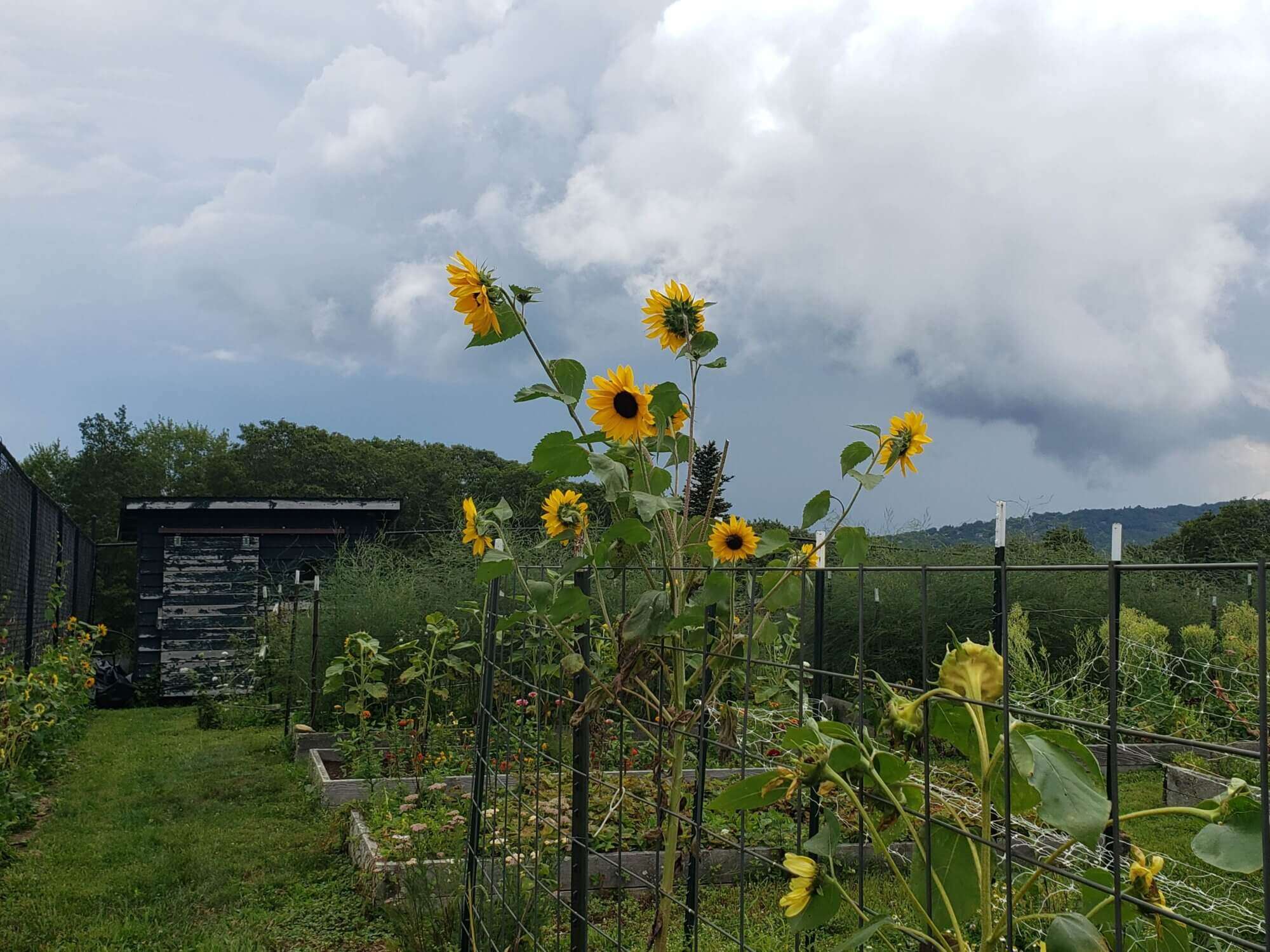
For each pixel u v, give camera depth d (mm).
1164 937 1330
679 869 4352
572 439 2295
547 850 4246
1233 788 1213
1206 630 7934
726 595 2279
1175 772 5766
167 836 5969
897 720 1516
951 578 9562
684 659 2457
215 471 39938
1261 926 2947
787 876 4359
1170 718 6621
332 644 9656
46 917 4539
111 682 14570
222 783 7445
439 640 8227
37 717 7672
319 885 4969
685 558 2617
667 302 2562
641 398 2303
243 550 15328
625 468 2326
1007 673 1218
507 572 2752
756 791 1720
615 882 4375
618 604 4457
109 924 4441
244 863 5375
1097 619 8812
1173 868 3820
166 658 14906
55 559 12734
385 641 9273
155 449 46094
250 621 14609
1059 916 1327
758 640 2389
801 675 1698
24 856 5582
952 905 1555
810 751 1593
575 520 2754
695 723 2510
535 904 2725
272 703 11438
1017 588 9461
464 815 5293
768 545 2459
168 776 7859
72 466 40719
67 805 6875
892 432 2598
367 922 4410
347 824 5625
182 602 15070
